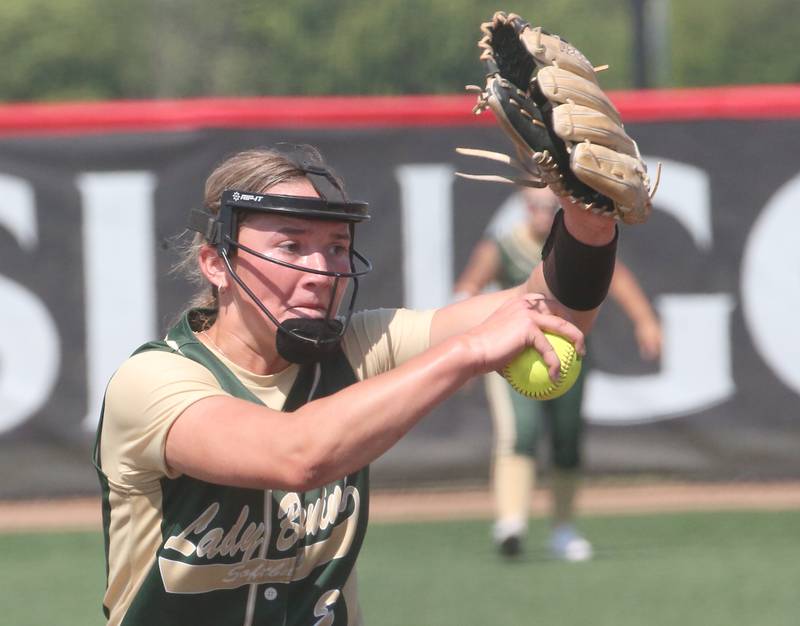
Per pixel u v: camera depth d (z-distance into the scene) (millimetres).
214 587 8562
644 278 31141
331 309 8609
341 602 9102
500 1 73562
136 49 83438
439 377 7562
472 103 30859
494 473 30891
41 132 30422
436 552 25047
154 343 8727
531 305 8797
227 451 7742
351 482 8898
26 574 23375
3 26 83188
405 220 30922
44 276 30453
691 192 31078
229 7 76250
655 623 19188
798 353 31047
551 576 22703
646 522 27766
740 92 31094
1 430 30406
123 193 30578
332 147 30875
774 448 31031
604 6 79562
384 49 68688
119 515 8602
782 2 82875
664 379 31062
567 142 7895
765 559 23969
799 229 31016
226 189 8617
